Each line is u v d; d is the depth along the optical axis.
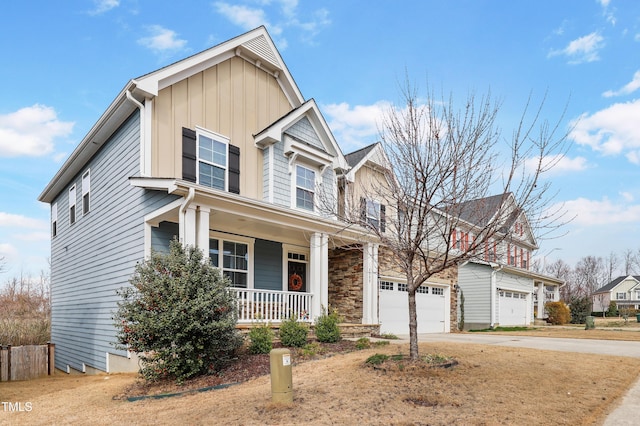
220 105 12.20
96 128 11.89
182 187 8.92
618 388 6.22
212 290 7.74
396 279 15.41
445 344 10.20
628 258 77.31
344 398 5.59
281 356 5.52
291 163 13.38
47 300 28.50
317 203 13.30
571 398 5.61
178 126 11.09
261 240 13.49
